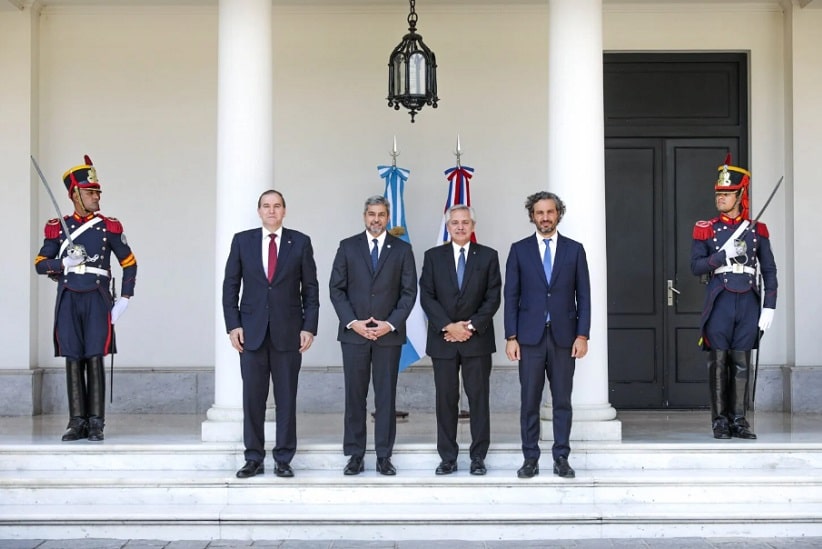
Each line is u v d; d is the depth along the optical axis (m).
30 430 8.95
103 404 8.30
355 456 7.61
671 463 7.76
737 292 8.31
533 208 7.47
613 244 10.52
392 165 9.91
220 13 8.34
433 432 8.77
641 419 9.74
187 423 9.41
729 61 10.55
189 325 10.43
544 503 7.36
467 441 8.25
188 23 10.48
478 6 10.45
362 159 10.45
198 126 10.49
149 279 10.43
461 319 7.57
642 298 10.55
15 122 10.30
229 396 8.20
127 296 8.59
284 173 10.45
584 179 8.16
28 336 10.24
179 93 10.48
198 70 10.49
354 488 7.39
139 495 7.43
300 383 10.27
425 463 7.82
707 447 7.78
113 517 7.09
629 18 10.45
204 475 7.60
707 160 10.53
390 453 7.61
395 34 10.46
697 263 8.48
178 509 7.27
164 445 7.86
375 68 10.48
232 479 7.43
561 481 7.38
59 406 10.34
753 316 8.34
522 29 10.47
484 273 7.62
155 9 10.48
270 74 8.38
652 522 7.07
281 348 7.48
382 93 10.46
